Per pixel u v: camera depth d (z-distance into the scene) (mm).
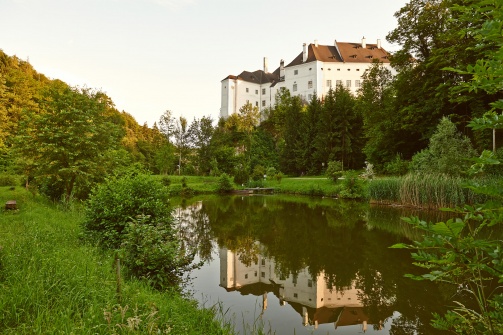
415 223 1809
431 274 1968
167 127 47344
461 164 19547
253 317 5949
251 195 32906
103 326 3703
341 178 32719
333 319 5902
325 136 42500
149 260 6301
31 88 37438
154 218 8352
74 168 12766
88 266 5688
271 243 11719
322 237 12586
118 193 8539
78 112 13609
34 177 13773
